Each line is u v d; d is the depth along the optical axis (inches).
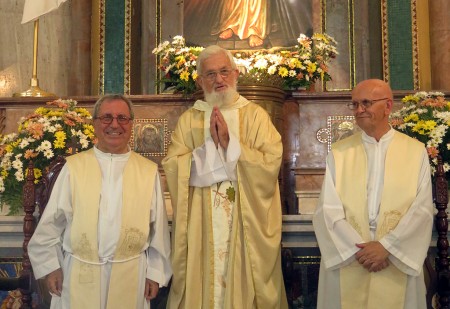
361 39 287.7
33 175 181.6
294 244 185.2
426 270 175.2
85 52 293.3
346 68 285.7
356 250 151.3
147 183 161.0
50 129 196.7
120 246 156.1
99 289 155.1
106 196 159.0
